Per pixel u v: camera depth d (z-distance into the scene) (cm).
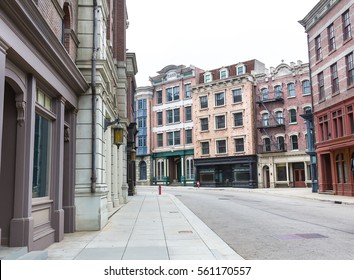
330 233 1061
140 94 5616
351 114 2586
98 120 1178
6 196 732
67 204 1093
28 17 650
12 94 754
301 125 4081
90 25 1221
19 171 735
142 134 5559
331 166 2838
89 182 1135
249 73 4556
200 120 4875
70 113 1129
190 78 5153
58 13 979
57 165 949
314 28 3117
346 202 2117
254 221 1363
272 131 4294
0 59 585
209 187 4616
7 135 745
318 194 2878
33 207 801
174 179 5375
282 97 4241
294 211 1711
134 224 1260
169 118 5359
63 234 968
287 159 4116
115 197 1897
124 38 2348
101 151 1207
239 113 4531
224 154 4581
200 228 1161
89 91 1177
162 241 927
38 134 867
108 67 1310
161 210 1759
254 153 4341
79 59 1186
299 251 815
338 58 2730
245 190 3772
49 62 839
